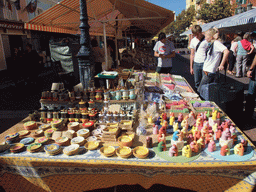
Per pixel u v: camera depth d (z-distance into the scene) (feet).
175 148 6.09
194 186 6.06
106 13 25.14
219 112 8.98
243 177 5.61
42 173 6.31
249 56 25.71
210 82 13.26
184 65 48.21
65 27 21.66
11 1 43.24
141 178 6.13
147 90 11.93
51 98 9.25
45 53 46.55
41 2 55.57
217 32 12.44
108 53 17.31
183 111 9.03
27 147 6.72
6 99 23.21
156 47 17.34
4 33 41.24
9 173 6.52
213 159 5.88
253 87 13.41
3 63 41.70
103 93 9.13
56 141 7.13
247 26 31.45
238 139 6.98
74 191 6.51
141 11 19.44
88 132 7.63
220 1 85.46
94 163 5.94
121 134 7.61
